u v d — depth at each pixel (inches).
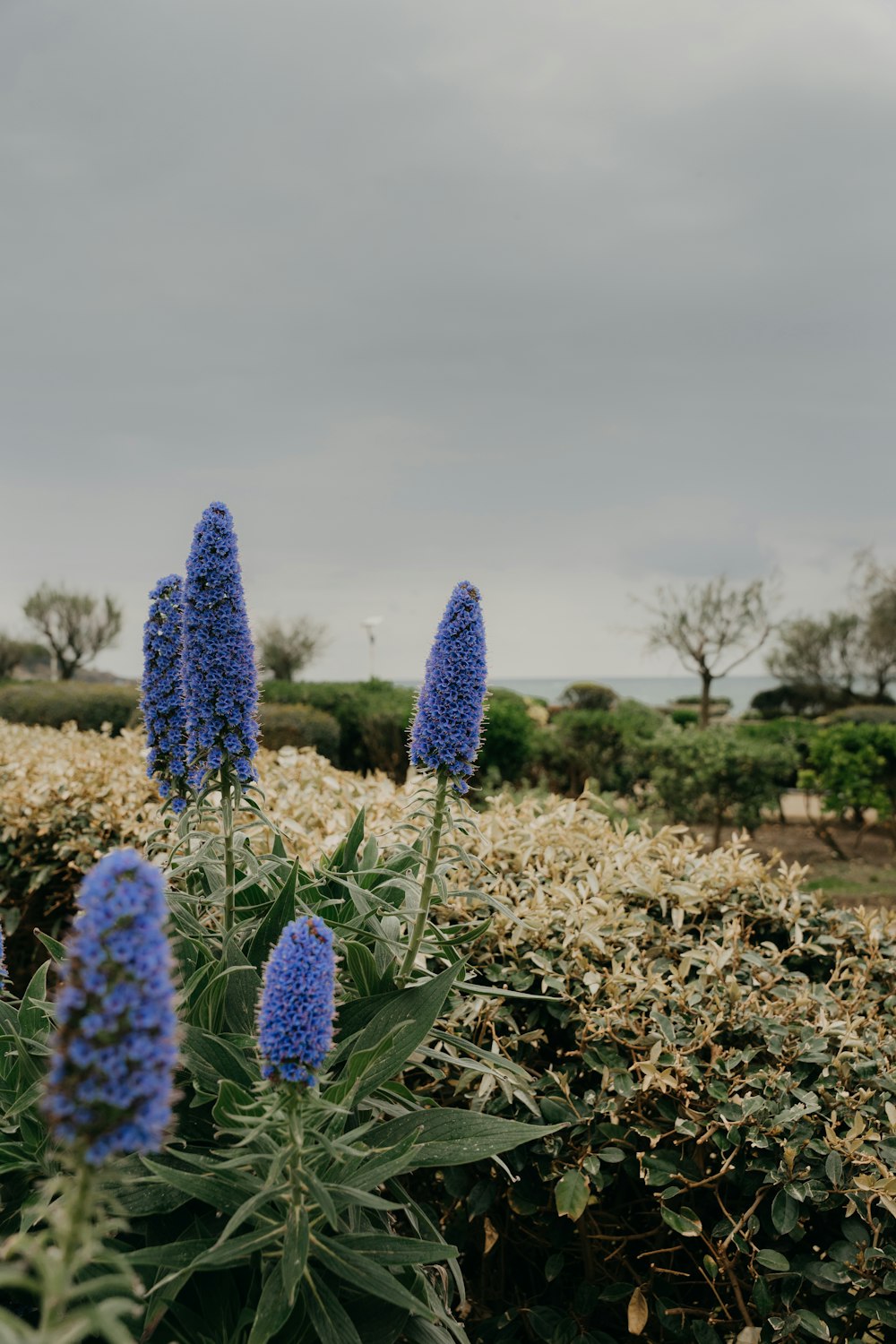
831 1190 110.1
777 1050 120.9
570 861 161.8
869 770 486.9
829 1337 105.1
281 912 110.1
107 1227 58.1
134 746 297.1
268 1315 73.1
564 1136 119.2
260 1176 84.5
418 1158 89.2
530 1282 133.0
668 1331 118.2
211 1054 91.0
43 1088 87.9
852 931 149.8
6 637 1664.6
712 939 140.9
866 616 1259.8
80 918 55.9
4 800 224.7
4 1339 49.5
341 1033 102.7
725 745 455.2
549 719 770.2
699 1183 113.5
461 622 106.6
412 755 109.7
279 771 235.0
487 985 133.0
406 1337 88.8
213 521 109.6
